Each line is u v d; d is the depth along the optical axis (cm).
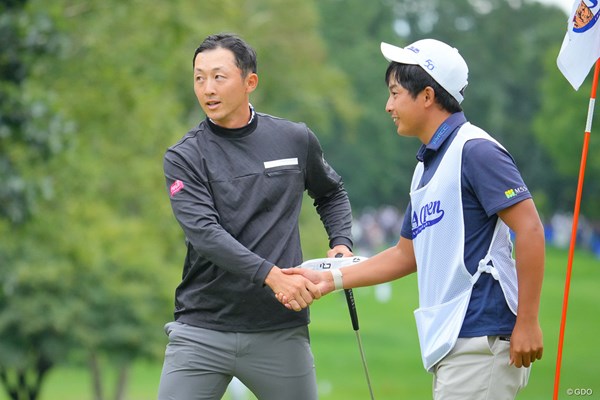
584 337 7600
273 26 10594
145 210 6003
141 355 5397
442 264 1236
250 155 1334
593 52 1291
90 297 5203
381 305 11931
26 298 5031
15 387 5919
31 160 3491
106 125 5491
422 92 1250
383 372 7094
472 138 1227
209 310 1341
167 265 5594
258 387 1366
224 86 1308
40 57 3491
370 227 17100
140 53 5462
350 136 12319
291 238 1348
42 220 4819
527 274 1192
